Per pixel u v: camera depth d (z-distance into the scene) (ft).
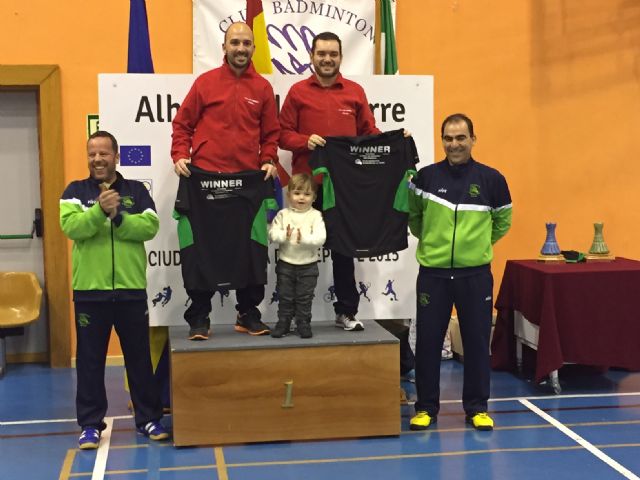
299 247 13.65
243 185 13.53
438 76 19.92
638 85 20.44
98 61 18.93
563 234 20.57
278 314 13.92
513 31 20.08
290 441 13.60
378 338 13.70
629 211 20.63
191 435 13.21
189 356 13.10
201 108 13.71
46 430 14.30
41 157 19.08
